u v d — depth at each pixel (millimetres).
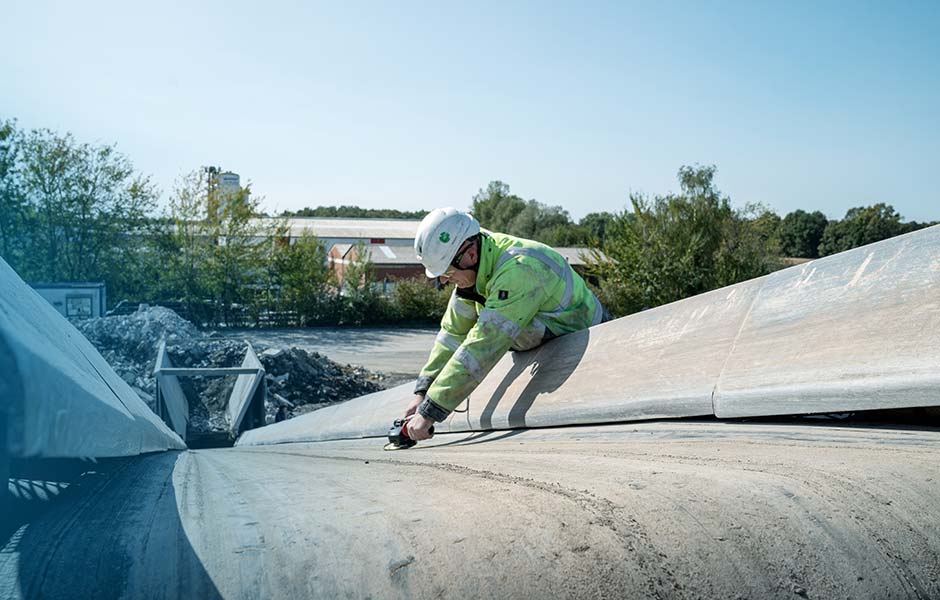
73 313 22125
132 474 2080
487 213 92312
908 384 1746
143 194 31172
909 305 1962
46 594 805
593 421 2785
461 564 909
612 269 28250
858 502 1189
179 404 15383
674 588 938
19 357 644
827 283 2303
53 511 1205
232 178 39281
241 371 13156
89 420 900
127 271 32250
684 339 2727
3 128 28188
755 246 28578
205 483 1768
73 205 29391
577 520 1034
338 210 155000
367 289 39500
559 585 901
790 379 2076
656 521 1057
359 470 2018
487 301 3314
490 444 2984
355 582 869
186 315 34594
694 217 27250
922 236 2088
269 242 36594
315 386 20547
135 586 832
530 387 3412
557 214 87938
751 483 1238
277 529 1007
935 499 1243
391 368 25828
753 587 976
